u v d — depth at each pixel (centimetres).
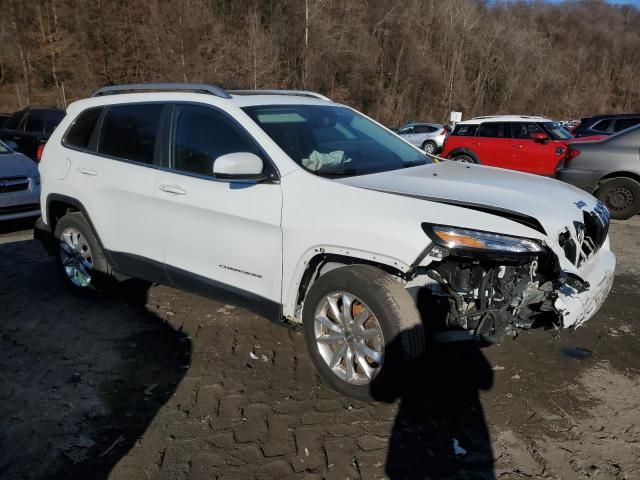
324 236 285
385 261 268
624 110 6562
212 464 251
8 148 746
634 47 7244
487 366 334
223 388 313
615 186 777
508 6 7231
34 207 686
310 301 302
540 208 280
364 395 287
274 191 308
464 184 304
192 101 358
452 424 279
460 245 253
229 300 343
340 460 253
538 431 273
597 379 320
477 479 240
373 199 282
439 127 2345
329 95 3831
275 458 254
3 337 380
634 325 393
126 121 398
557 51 6881
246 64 3067
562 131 1213
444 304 292
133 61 3325
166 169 364
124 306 432
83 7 3322
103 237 409
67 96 3300
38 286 482
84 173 414
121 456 257
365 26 4381
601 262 324
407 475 243
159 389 312
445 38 5075
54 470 248
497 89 5569
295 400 300
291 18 3678
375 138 394
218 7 3459
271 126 335
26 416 288
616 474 243
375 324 279
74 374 330
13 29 3356
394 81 4409
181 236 355
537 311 286
